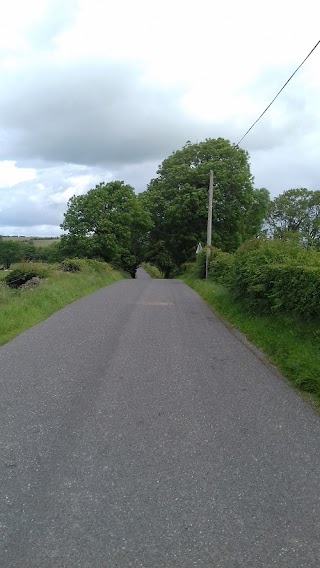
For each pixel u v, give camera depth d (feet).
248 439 16.15
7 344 30.63
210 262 93.04
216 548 10.26
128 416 18.13
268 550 10.22
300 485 13.03
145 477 13.34
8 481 12.98
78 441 15.72
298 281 29.58
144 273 278.26
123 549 10.18
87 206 148.15
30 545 10.25
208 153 163.94
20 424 17.08
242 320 39.19
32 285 64.85
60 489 12.60
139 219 156.04
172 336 34.63
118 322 40.45
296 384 22.59
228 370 25.31
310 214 222.28
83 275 84.43
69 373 23.95
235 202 157.69
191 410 18.94
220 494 12.48
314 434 16.70
